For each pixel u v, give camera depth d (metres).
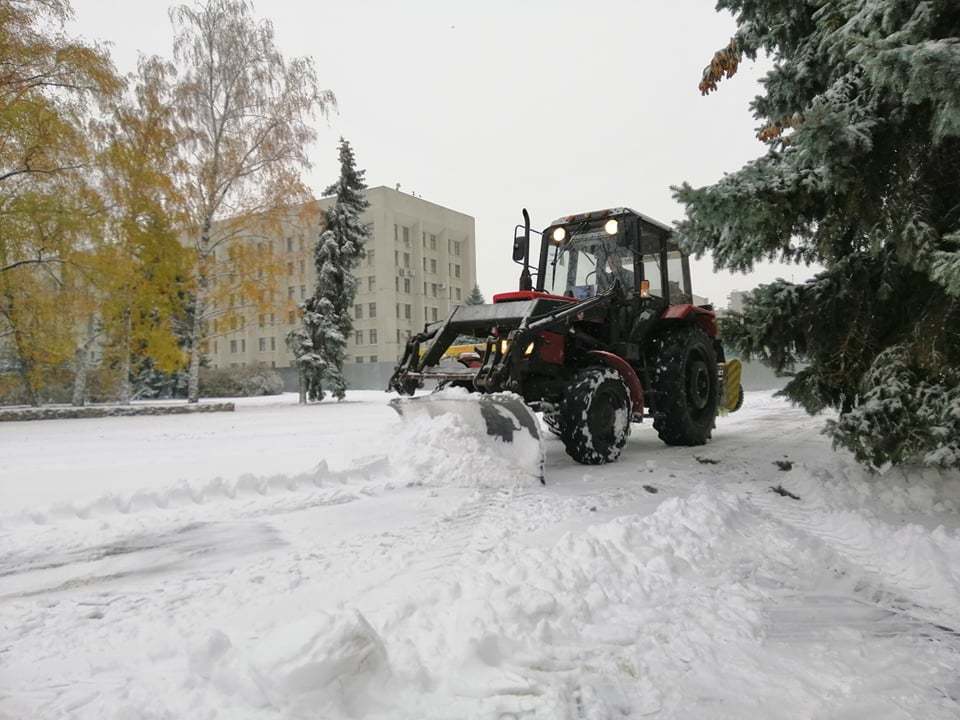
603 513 3.78
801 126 3.49
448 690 1.67
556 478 4.94
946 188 3.89
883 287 4.16
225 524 3.59
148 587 2.61
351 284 20.56
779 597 2.47
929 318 3.81
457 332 5.71
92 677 1.82
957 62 2.74
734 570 2.74
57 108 13.88
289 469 5.30
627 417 5.76
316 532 3.40
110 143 15.35
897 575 2.76
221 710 1.58
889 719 1.60
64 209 13.72
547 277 6.99
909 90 2.95
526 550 2.88
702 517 3.34
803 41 4.91
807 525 3.59
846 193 3.74
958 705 1.67
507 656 1.85
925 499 3.77
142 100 16.17
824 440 7.22
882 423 3.74
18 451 7.00
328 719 1.52
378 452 5.12
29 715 1.60
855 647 2.03
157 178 15.48
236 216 16.70
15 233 13.37
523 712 1.58
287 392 34.12
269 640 1.68
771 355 4.69
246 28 16.83
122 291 15.33
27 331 14.68
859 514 3.55
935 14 3.07
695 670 1.84
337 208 20.73
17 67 13.30
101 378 18.86
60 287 14.40
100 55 14.32
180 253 16.30
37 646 2.04
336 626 1.68
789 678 1.80
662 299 6.94
